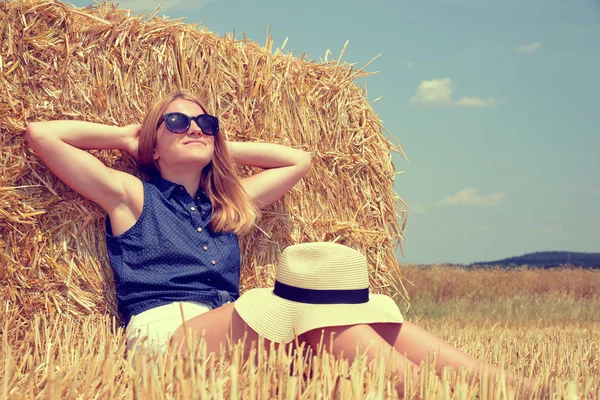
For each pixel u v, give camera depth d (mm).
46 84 3684
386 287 4840
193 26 4359
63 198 3619
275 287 3031
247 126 4391
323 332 2551
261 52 4543
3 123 3510
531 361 3623
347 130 4801
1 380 2471
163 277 3432
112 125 3869
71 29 3785
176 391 2094
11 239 3490
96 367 2461
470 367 2484
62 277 3561
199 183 3814
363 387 2236
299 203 4508
